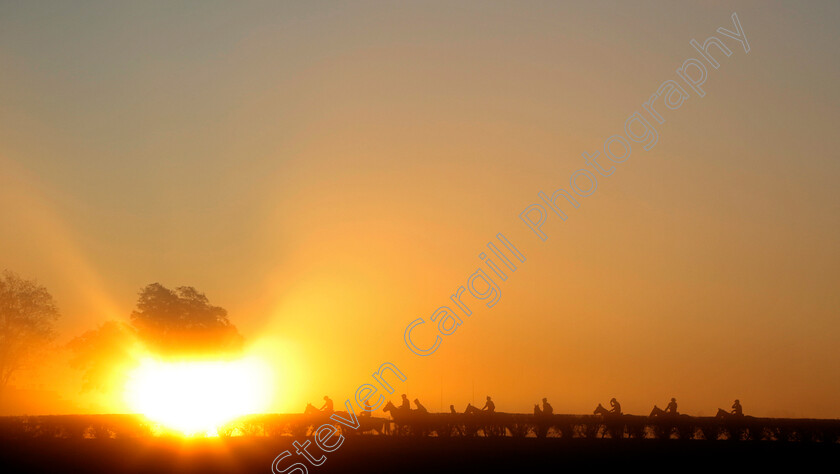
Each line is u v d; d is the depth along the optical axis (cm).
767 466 3434
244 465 3488
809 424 4244
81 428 4356
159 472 3334
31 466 3441
